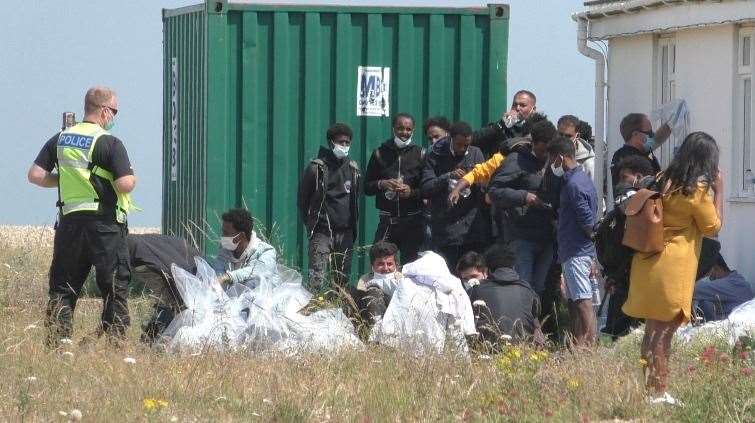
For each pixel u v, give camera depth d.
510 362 36.12
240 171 55.94
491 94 56.19
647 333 34.19
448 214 49.66
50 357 37.34
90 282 55.19
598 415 32.62
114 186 39.81
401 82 56.28
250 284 42.25
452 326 40.47
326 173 52.00
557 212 45.88
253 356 39.19
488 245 49.88
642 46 56.62
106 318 40.12
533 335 41.28
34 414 31.19
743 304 43.62
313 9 55.91
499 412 32.06
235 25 55.78
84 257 39.91
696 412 32.16
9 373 35.62
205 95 55.78
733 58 50.12
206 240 55.34
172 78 64.31
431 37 56.19
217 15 55.41
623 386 34.09
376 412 32.75
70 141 39.72
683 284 33.59
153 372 35.91
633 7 54.72
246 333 40.72
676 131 53.34
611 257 34.75
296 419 32.00
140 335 42.38
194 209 58.47
